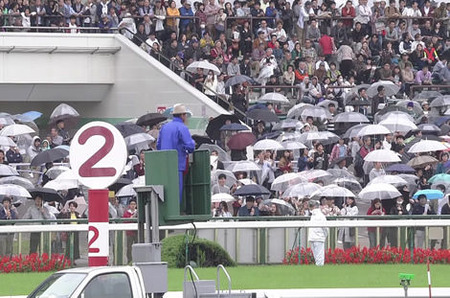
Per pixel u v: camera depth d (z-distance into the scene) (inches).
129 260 3654.0
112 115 6102.4
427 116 5561.0
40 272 3602.4
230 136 5152.6
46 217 3996.1
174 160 2345.0
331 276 3447.3
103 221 2208.4
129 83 6028.5
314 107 5442.9
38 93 6127.0
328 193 4143.7
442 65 6289.4
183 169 2506.2
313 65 6102.4
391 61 6259.8
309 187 4227.4
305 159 4857.3
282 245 3806.6
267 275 3452.3
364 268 3683.6
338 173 4579.2
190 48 5974.4
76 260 3663.9
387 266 3752.5
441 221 3860.7
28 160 4965.6
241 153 4909.0
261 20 6245.1
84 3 6289.4
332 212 4133.9
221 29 6131.9
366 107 5787.4
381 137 5177.2
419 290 3053.6
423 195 4217.5
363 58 6264.8
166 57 5969.5
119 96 6072.8
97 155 2187.5
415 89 6102.4
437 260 3841.0
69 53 6077.8
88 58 6067.9
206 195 2480.3
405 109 5433.1
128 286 2204.7
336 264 3796.8
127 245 3656.5
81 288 2180.1
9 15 6053.2
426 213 4234.7
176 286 3122.5
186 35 6072.8
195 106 5772.6
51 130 5182.1
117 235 3651.6
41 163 4608.8
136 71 5999.0
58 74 6063.0
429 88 6131.9
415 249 3853.3
